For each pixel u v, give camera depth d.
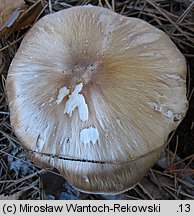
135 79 0.27
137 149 0.27
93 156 0.27
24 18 0.34
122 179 0.27
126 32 0.29
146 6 0.35
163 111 0.27
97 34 0.29
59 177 0.33
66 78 0.28
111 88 0.27
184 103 0.28
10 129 0.34
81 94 0.27
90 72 0.28
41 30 0.29
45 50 0.29
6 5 0.33
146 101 0.27
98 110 0.27
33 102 0.28
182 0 0.35
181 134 0.33
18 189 0.33
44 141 0.28
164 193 0.32
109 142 0.27
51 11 0.35
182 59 0.29
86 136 0.27
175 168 0.33
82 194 0.33
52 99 0.28
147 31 0.29
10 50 0.35
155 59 0.28
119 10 0.35
